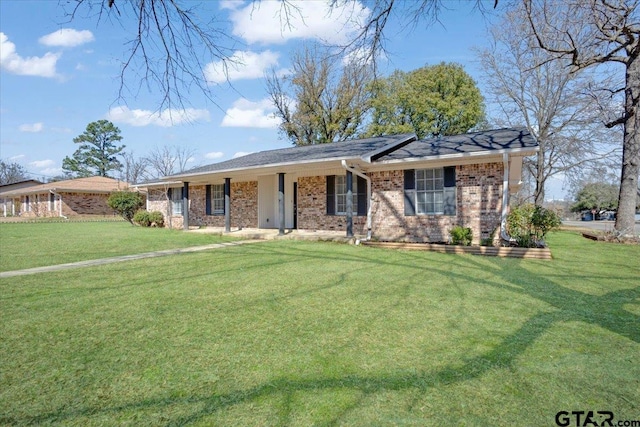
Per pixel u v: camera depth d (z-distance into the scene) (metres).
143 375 2.81
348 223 10.88
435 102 25.53
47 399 2.49
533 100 19.02
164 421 2.22
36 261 8.14
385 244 10.07
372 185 11.72
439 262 7.64
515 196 22.06
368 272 6.62
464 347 3.25
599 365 2.87
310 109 26.59
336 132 26.70
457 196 10.26
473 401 2.40
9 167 52.72
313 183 13.18
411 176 10.96
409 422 2.18
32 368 2.94
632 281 5.75
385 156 10.99
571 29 10.98
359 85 22.92
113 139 50.81
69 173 50.25
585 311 4.21
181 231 15.75
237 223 16.00
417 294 5.05
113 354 3.20
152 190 20.81
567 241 11.69
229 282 5.91
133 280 6.14
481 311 4.26
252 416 2.26
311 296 5.01
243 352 3.20
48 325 3.93
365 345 3.32
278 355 3.13
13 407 2.39
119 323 3.98
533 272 6.50
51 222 24.28
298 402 2.40
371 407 2.34
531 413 2.27
